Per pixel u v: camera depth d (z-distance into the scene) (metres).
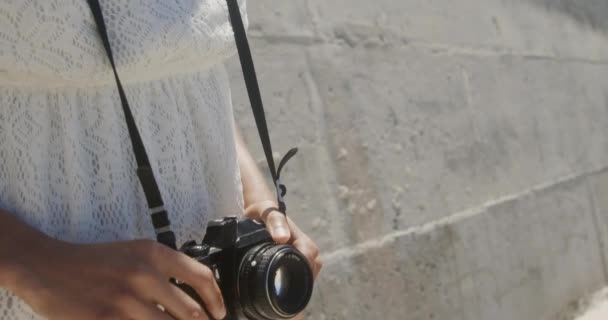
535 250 2.57
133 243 0.65
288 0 1.69
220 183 0.84
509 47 2.68
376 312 1.78
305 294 0.77
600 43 3.51
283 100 1.62
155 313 0.63
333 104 1.76
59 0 0.66
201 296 0.67
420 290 1.95
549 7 3.06
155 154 0.75
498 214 2.38
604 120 3.39
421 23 2.18
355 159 1.79
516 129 2.61
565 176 2.91
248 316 0.73
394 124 1.96
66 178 0.69
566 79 3.09
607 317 2.74
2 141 0.67
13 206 0.67
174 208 0.77
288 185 1.59
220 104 0.85
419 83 2.10
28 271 0.62
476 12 2.50
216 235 0.75
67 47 0.66
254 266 0.72
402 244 1.90
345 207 1.74
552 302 2.65
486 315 2.24
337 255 1.69
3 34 0.64
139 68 0.71
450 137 2.20
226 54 0.84
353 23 1.88
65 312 0.61
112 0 0.69
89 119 0.71
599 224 3.11
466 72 2.36
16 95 0.67
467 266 2.17
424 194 2.03
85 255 0.63
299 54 1.69
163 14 0.73
